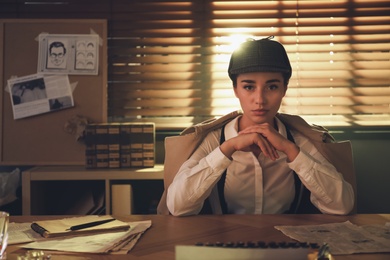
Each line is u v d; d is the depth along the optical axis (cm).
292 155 188
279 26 341
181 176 194
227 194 216
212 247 97
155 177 296
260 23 341
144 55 343
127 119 345
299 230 155
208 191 190
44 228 155
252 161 211
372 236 148
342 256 131
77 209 309
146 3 342
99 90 328
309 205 219
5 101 326
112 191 298
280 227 159
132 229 159
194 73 342
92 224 159
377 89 341
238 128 221
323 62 342
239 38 341
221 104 340
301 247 103
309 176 186
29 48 329
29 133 325
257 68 192
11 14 341
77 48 329
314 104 338
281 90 197
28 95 327
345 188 188
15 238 150
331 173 187
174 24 341
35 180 300
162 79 341
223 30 341
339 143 227
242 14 341
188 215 188
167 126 337
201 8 342
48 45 329
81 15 342
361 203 338
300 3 341
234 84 204
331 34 341
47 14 341
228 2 341
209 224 167
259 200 215
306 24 340
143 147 304
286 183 214
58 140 325
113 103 342
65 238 149
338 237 147
